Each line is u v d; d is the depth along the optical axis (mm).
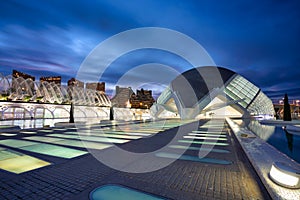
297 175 2496
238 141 6852
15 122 21234
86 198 2518
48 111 36062
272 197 2414
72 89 48219
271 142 8812
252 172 3529
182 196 2555
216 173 3488
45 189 2809
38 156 4766
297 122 19016
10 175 3385
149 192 2686
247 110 28656
